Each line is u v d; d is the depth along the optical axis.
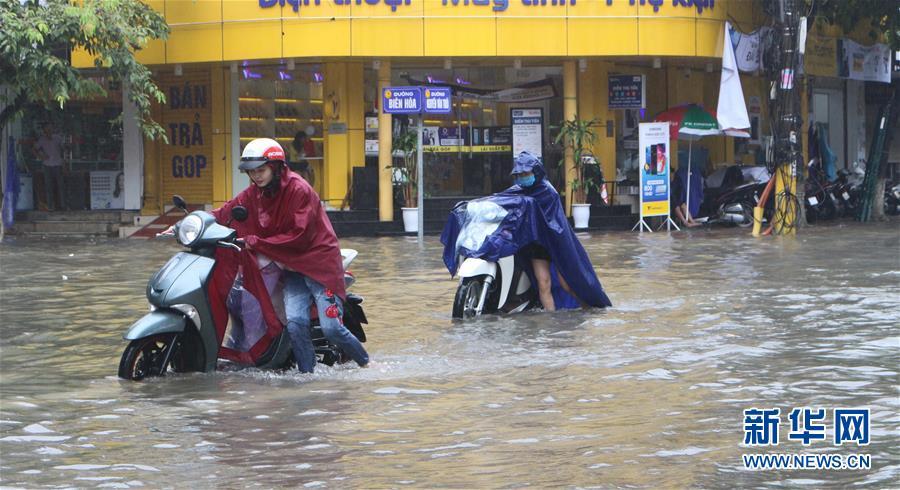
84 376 10.13
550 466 6.97
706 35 31.19
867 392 8.95
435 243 27.14
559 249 13.84
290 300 10.09
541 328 12.66
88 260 22.77
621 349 11.19
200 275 9.91
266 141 9.97
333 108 32.19
